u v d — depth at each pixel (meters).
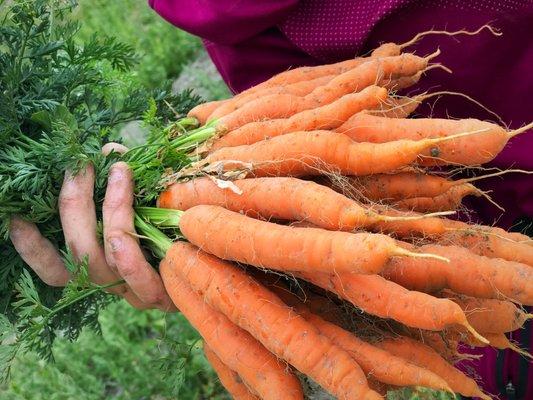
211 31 0.50
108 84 0.53
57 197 0.44
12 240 0.44
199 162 0.44
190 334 0.95
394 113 0.45
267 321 0.39
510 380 0.57
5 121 0.46
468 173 0.48
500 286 0.39
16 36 0.48
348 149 0.40
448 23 0.46
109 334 0.98
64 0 0.52
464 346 0.57
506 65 0.47
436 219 0.41
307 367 0.38
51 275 0.45
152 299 0.44
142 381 0.90
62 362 0.97
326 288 0.39
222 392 0.88
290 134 0.42
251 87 0.52
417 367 0.39
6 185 0.42
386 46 0.47
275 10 0.48
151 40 1.42
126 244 0.42
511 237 0.43
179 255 0.41
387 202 0.43
